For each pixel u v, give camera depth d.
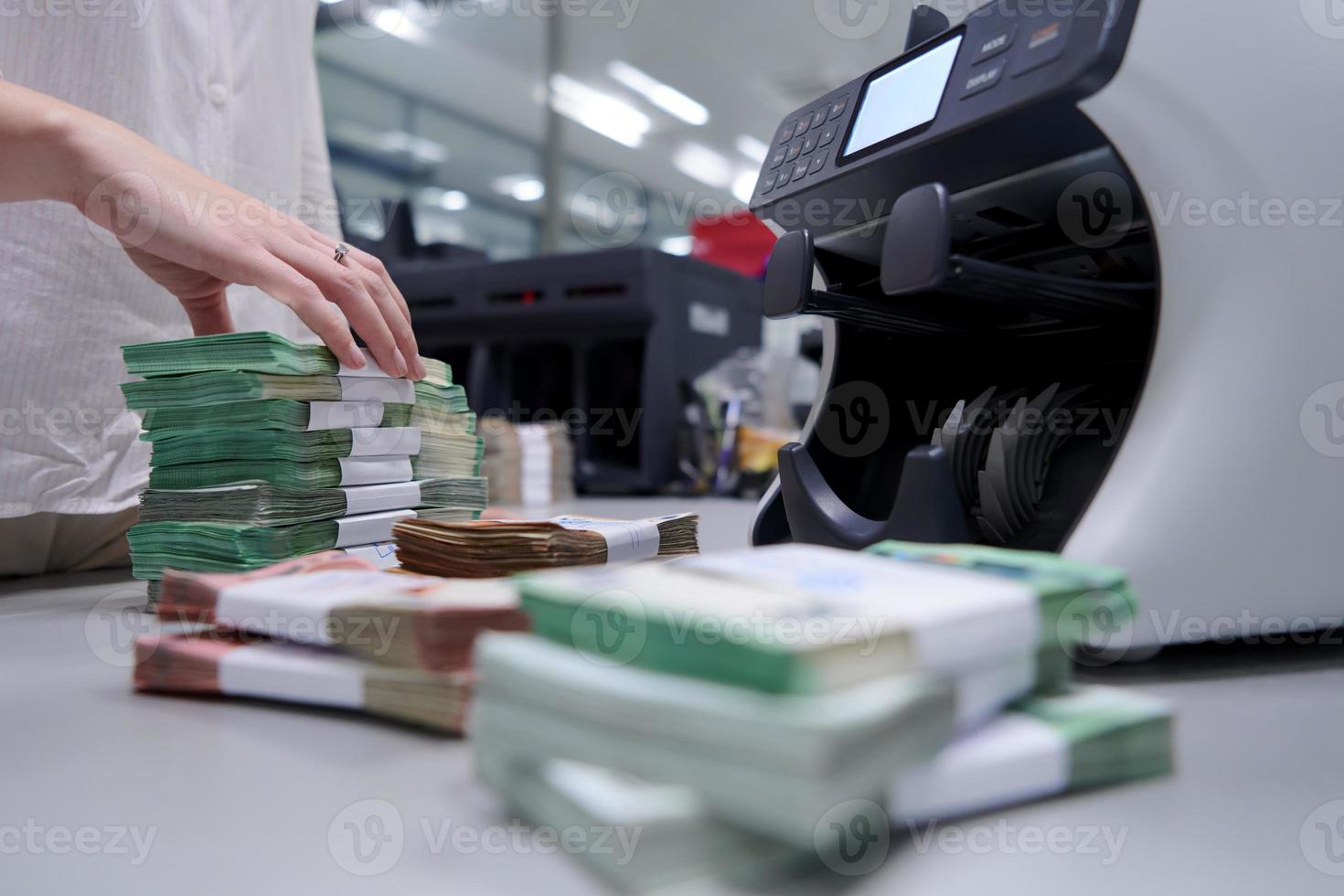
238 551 0.51
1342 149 0.43
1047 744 0.27
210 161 0.98
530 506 1.54
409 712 0.34
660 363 1.81
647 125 5.57
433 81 5.16
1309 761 0.30
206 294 0.73
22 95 0.57
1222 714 0.36
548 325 1.89
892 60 0.54
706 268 1.97
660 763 0.22
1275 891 0.21
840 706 0.21
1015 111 0.41
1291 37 0.43
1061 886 0.22
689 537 0.60
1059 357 0.57
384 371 0.61
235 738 0.33
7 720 0.36
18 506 0.76
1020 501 0.48
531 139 5.39
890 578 0.29
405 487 0.63
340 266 0.59
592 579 0.29
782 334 2.35
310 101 1.20
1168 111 0.39
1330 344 0.43
